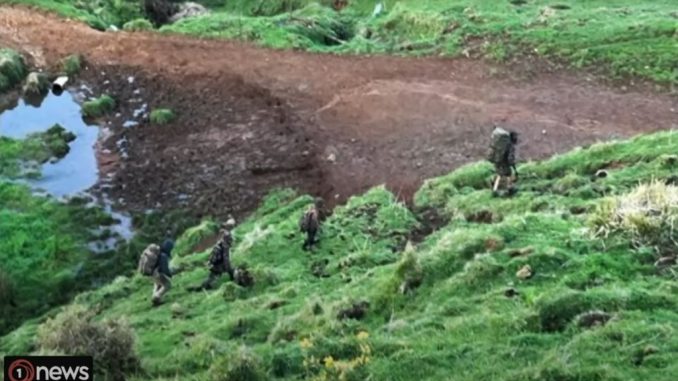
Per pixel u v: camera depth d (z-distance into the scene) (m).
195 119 30.89
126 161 28.86
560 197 21.44
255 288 19.94
